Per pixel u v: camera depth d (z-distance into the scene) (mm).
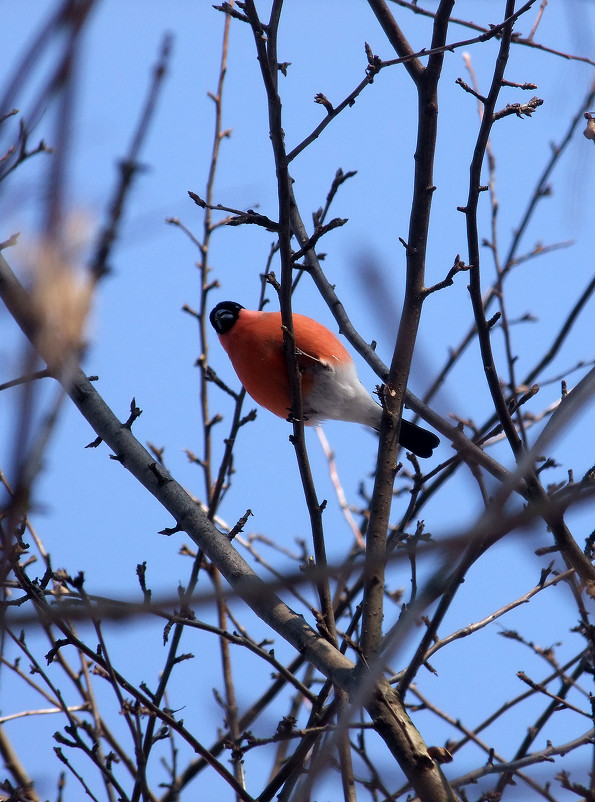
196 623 5715
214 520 8148
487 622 5777
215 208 5586
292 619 5820
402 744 5129
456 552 1785
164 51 1936
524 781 6035
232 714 7449
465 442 5449
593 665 5707
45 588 5355
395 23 6586
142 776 5730
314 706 5723
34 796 6395
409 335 6070
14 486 1700
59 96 1330
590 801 5148
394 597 7750
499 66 5820
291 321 6160
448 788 5055
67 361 1511
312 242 5988
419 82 6148
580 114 3777
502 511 1839
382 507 5766
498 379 5926
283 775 5594
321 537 6004
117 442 6516
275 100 5727
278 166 5785
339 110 5867
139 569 5406
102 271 1507
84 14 1306
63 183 1356
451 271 5992
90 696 6848
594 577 5703
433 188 6117
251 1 5668
